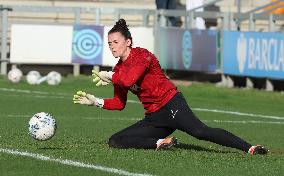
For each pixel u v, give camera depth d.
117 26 20.22
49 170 18.06
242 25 58.53
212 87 46.28
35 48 50.84
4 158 19.55
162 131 21.02
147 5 64.25
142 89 20.61
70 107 34.81
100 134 25.80
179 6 62.66
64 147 21.61
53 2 62.88
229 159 19.97
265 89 46.03
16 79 45.69
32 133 19.92
